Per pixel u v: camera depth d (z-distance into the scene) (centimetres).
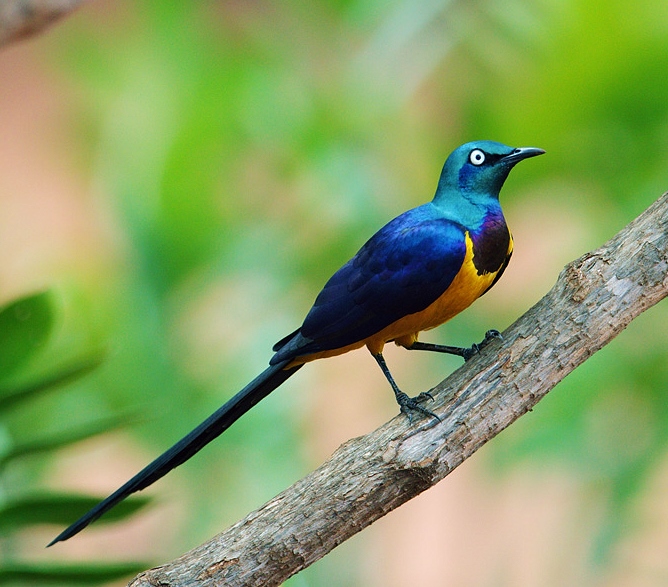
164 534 1182
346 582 1333
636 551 1151
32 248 1338
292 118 1282
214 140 1266
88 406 1115
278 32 1354
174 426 1168
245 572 640
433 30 1259
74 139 1459
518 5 1197
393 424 662
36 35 836
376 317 774
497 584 1529
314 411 1259
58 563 679
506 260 818
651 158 1170
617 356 1129
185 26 1359
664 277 645
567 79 1164
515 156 807
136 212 1228
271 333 1225
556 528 1488
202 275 1227
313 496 643
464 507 1692
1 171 2230
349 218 1240
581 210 1209
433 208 807
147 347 1180
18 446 693
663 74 1141
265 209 1261
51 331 698
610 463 1116
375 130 1271
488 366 659
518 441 1150
